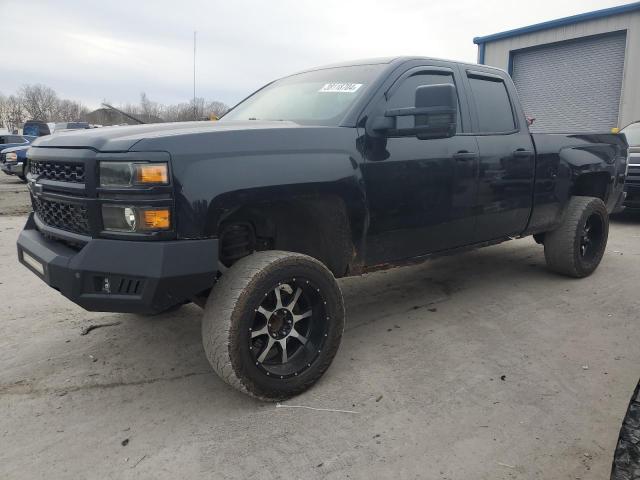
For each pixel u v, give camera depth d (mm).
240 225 3051
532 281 5059
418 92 3012
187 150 2453
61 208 2756
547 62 15766
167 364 3297
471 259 5949
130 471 2287
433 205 3564
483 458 2363
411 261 3631
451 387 3004
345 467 2307
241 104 4242
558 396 2898
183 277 2434
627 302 4426
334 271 3246
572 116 15359
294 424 2639
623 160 5590
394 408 2783
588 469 2283
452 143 3674
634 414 1747
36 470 2291
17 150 16422
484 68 4234
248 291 2598
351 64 3766
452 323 3988
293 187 2764
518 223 4387
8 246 6590
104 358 3371
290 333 2883
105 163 2438
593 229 5152
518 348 3529
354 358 3387
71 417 2703
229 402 2854
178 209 2412
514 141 4223
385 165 3221
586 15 14266
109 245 2428
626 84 13758
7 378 3100
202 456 2387
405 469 2291
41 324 3918
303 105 3504
